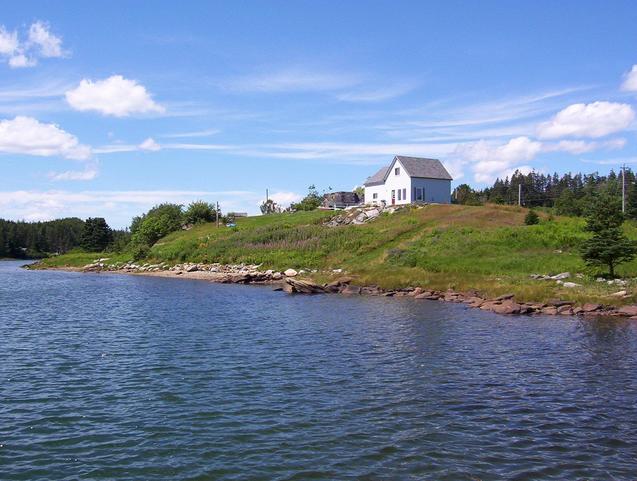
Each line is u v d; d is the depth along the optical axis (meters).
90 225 140.12
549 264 46.25
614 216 41.47
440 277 47.22
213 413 15.66
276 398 16.98
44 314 35.44
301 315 34.22
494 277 44.97
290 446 13.34
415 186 82.50
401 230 66.38
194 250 84.31
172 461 12.58
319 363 21.36
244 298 44.53
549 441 13.69
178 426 14.70
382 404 16.39
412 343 25.05
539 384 18.39
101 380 19.14
